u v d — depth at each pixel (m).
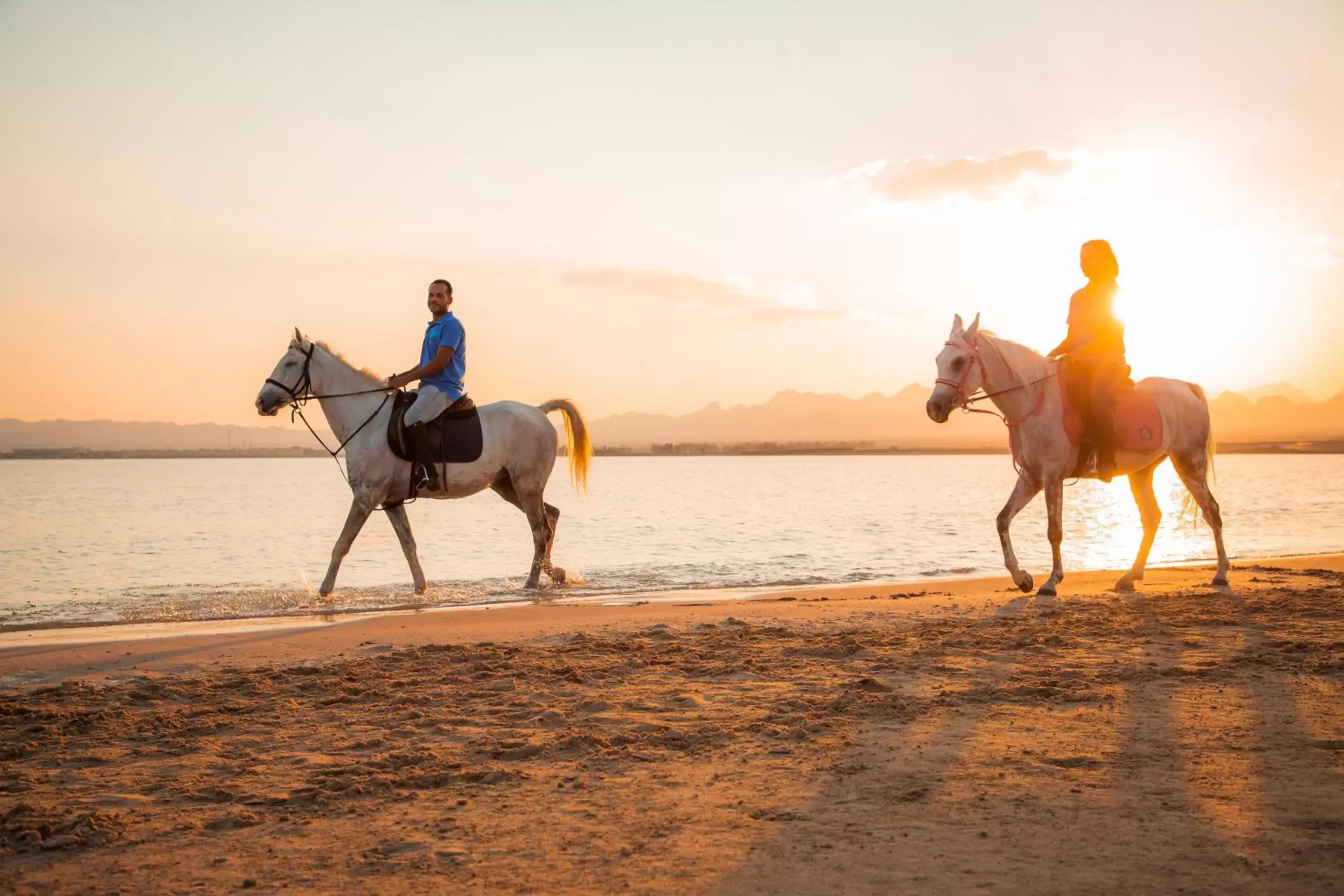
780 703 6.02
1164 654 7.47
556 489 57.16
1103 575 13.54
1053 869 3.39
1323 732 5.16
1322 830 3.71
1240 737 5.07
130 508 37.78
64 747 5.33
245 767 4.91
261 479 93.94
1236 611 9.52
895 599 11.37
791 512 33.34
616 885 3.35
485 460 12.52
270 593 12.74
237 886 3.43
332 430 12.25
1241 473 87.62
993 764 4.67
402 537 12.57
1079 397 10.70
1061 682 6.45
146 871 3.58
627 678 6.86
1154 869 3.37
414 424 11.92
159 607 11.37
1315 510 31.94
